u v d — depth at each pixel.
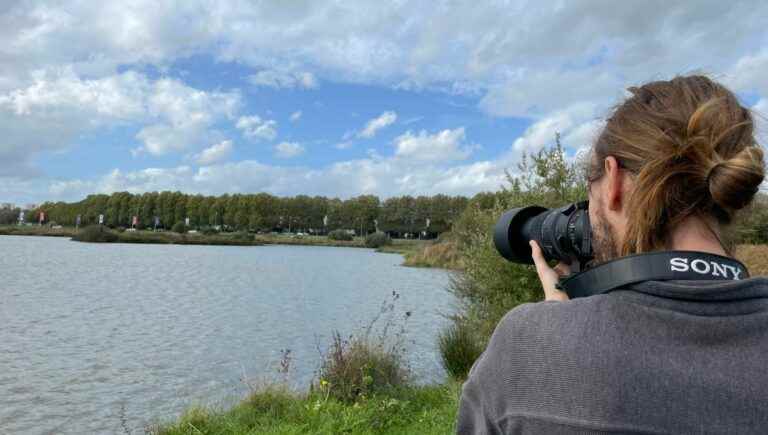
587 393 0.74
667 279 0.77
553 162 7.57
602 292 0.83
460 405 0.93
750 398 0.69
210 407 6.49
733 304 0.74
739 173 0.74
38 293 17.94
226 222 123.00
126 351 10.29
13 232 92.19
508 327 0.87
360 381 6.44
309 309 16.53
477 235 8.29
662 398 0.71
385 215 125.62
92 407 7.16
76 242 69.19
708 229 0.81
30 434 6.24
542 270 1.10
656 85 0.90
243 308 16.31
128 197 126.25
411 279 29.20
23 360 9.39
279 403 6.05
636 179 0.83
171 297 18.28
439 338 8.48
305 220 128.62
